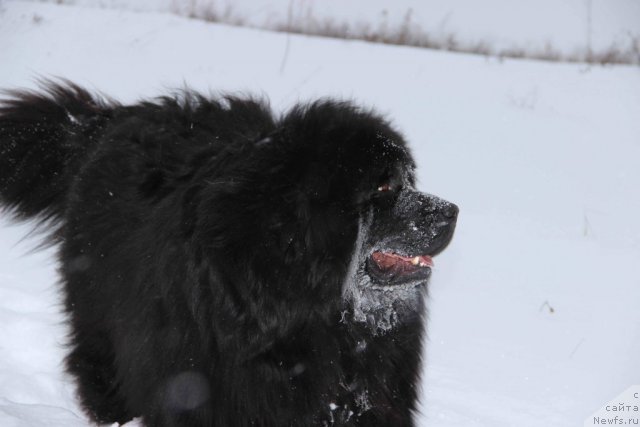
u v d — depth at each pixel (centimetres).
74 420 518
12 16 1686
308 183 455
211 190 450
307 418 482
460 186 1144
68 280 582
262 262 449
